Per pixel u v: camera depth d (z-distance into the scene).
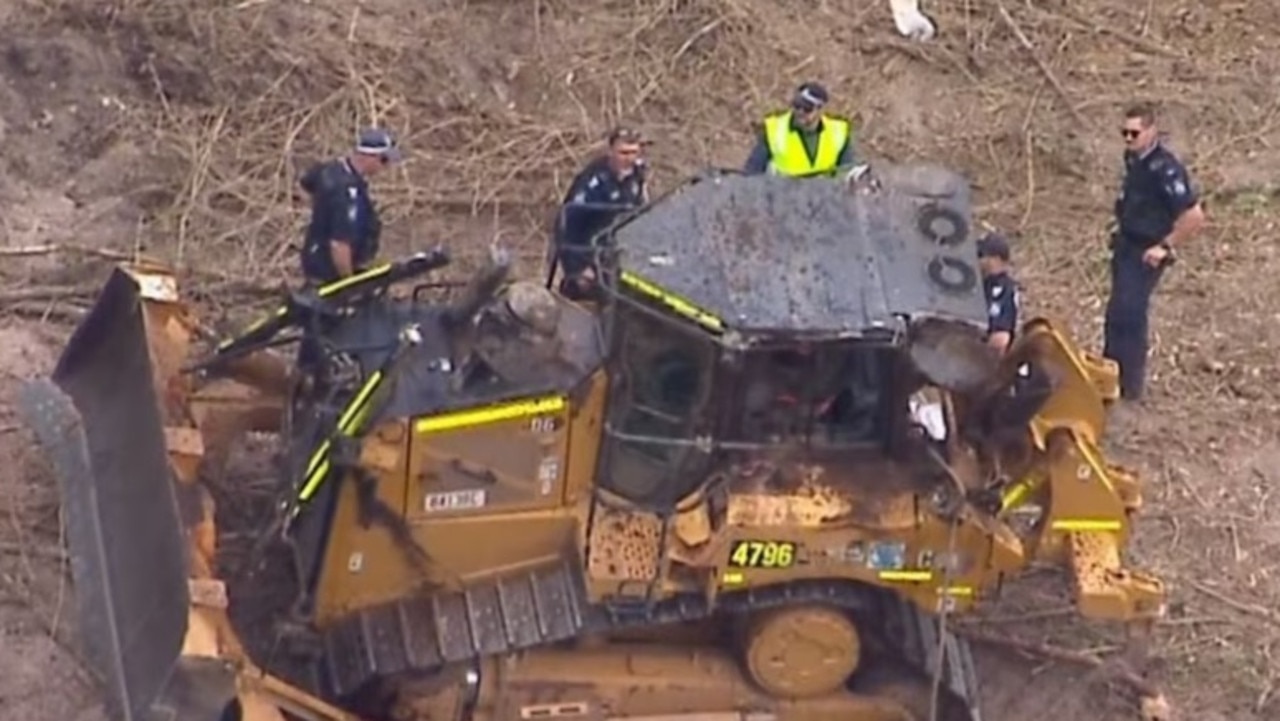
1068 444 41.12
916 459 38.94
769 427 38.66
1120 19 64.56
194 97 56.84
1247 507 50.00
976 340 37.88
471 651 38.97
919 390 38.50
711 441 38.50
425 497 38.50
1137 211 50.62
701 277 37.56
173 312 43.41
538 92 59.00
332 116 57.00
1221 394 53.00
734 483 38.88
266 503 44.34
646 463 38.81
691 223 38.47
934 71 62.09
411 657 39.06
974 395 39.56
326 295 40.56
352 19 59.66
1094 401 42.81
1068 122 60.91
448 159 56.41
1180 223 50.16
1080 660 45.69
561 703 40.50
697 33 61.09
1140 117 50.31
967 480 39.91
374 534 38.69
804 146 48.84
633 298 37.34
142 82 56.94
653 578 38.56
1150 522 49.31
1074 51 63.31
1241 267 56.84
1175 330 54.69
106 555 40.88
